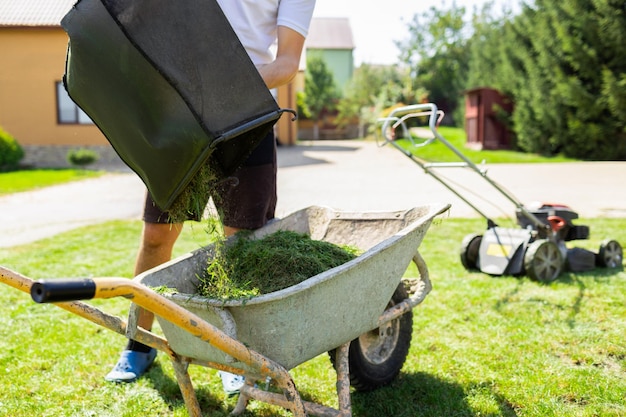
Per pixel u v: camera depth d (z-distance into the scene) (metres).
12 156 18.33
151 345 2.37
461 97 32.00
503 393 2.97
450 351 3.52
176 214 2.48
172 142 2.08
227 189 2.88
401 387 3.06
